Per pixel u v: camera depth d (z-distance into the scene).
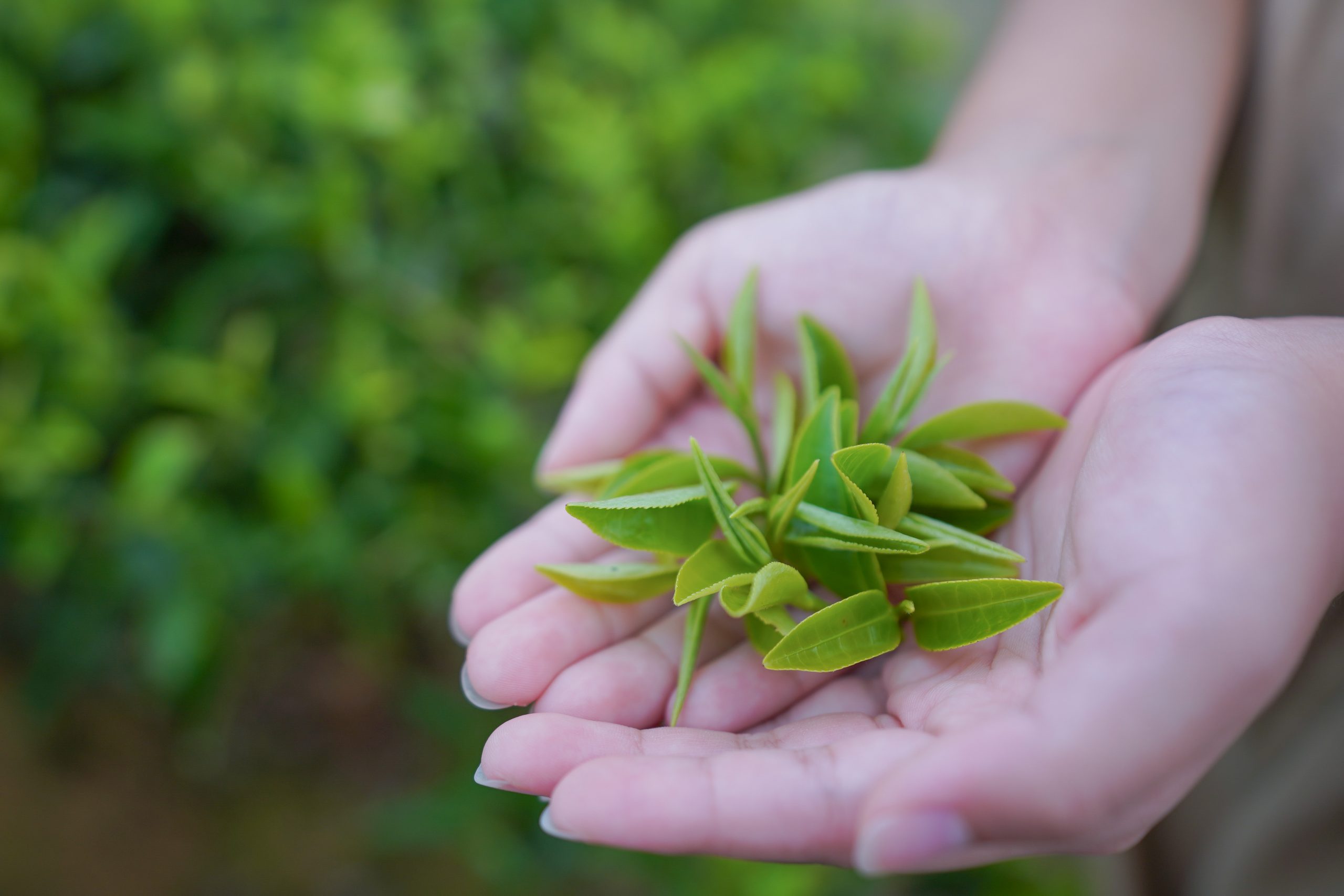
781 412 0.37
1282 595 0.27
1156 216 0.40
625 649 0.33
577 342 0.48
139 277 0.46
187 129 0.43
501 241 0.50
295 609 0.51
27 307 0.41
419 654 0.54
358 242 0.45
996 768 0.26
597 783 0.28
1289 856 0.39
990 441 0.36
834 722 0.31
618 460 0.40
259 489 0.45
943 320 0.39
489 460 0.45
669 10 0.56
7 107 0.42
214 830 0.52
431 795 0.49
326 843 0.53
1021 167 0.40
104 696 0.53
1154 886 0.46
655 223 0.51
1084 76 0.42
